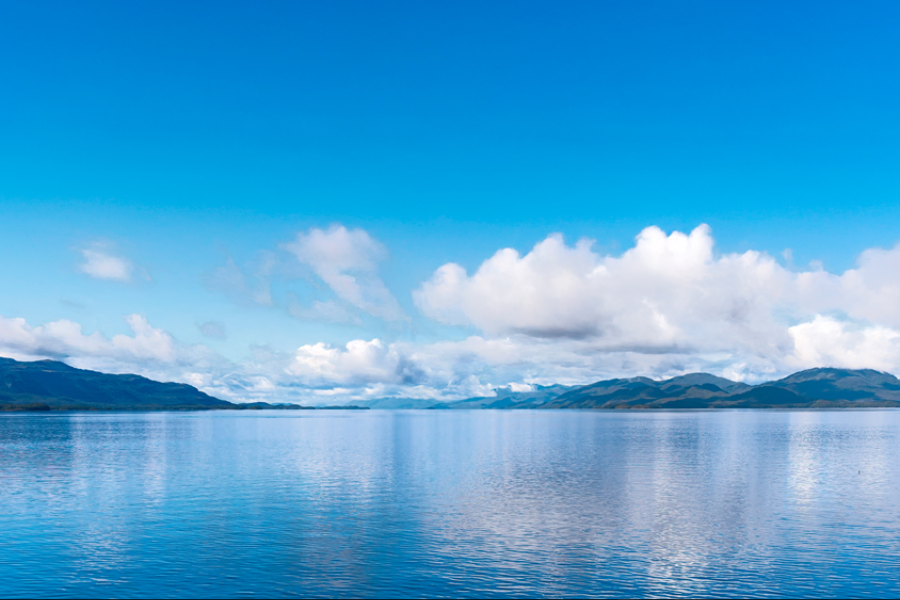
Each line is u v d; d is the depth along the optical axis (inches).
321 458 4436.5
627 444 5905.5
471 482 3137.3
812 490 2893.7
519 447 5521.7
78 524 2164.1
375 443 6112.2
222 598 1456.7
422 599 1443.2
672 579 1577.3
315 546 1862.7
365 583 1545.3
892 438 6752.0
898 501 2608.3
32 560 1739.7
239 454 4795.8
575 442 6215.6
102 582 1563.7
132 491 2851.9
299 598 1451.8
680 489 2903.5
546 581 1558.8
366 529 2073.1
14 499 2657.5
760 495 2743.6
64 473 3533.5
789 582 1558.8
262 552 1804.9
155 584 1546.5
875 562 1716.3
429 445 5861.2
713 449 5221.5
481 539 1945.1
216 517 2266.2
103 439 6776.6
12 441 6402.6
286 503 2539.4
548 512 2348.7
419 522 2180.1
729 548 1852.9
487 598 1448.1
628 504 2529.5
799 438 6811.0
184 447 5561.0
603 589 1505.9
